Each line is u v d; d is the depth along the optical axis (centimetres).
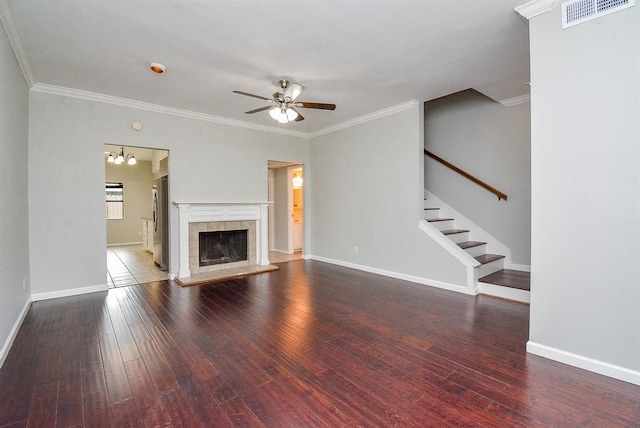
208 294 398
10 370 216
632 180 191
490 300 368
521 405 177
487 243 475
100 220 411
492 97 432
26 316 318
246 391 192
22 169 325
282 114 357
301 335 273
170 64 321
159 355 238
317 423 164
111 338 267
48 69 329
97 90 391
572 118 212
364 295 391
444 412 172
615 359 201
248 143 554
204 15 238
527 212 435
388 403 180
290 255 693
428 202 545
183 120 482
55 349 247
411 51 298
